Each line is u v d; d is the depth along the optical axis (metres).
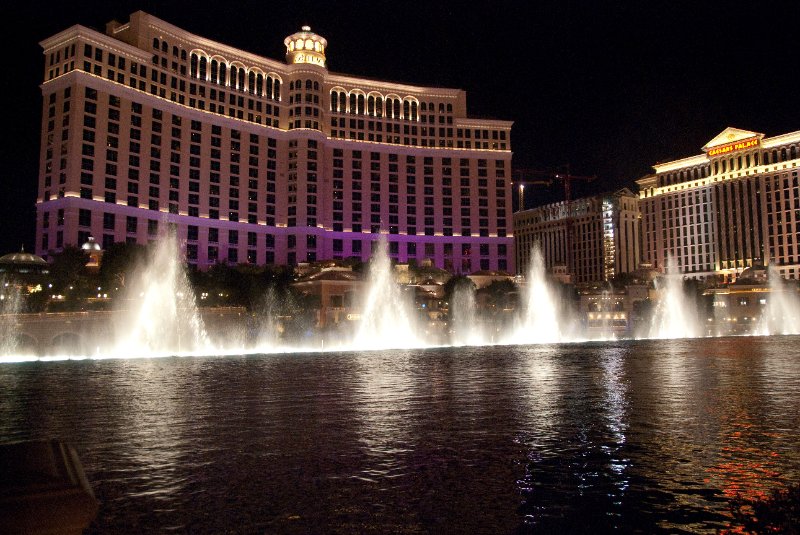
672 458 18.55
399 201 194.75
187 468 17.77
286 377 47.69
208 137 167.62
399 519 13.24
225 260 146.75
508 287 150.88
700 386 37.56
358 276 137.50
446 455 19.23
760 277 179.38
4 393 37.84
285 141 183.38
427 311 133.00
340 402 32.16
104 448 20.62
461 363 61.72
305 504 14.32
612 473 16.91
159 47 159.38
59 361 72.88
